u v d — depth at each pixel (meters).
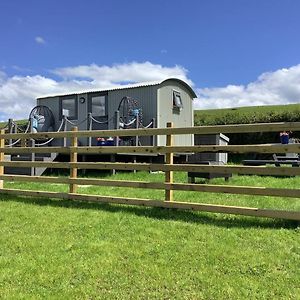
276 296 3.32
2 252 4.39
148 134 6.51
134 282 3.61
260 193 5.47
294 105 25.20
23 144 12.20
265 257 4.07
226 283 3.55
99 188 8.38
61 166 7.33
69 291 3.45
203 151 6.00
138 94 14.27
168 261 4.05
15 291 3.46
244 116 22.58
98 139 12.84
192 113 16.28
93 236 4.88
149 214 5.89
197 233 4.86
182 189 6.10
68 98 15.42
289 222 5.23
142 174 11.31
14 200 7.22
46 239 4.79
